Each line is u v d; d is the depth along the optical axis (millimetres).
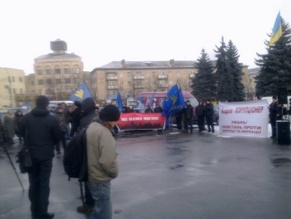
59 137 5297
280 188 6434
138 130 19156
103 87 91000
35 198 5375
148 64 95750
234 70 40844
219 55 40719
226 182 7043
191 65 96000
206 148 12055
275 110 13992
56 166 9820
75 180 7895
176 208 5469
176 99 18719
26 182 7953
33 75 92688
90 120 5551
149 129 19062
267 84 37781
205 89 44219
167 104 19031
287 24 37844
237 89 41281
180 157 10375
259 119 14750
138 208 5535
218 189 6520
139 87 91688
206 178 7465
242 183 6914
